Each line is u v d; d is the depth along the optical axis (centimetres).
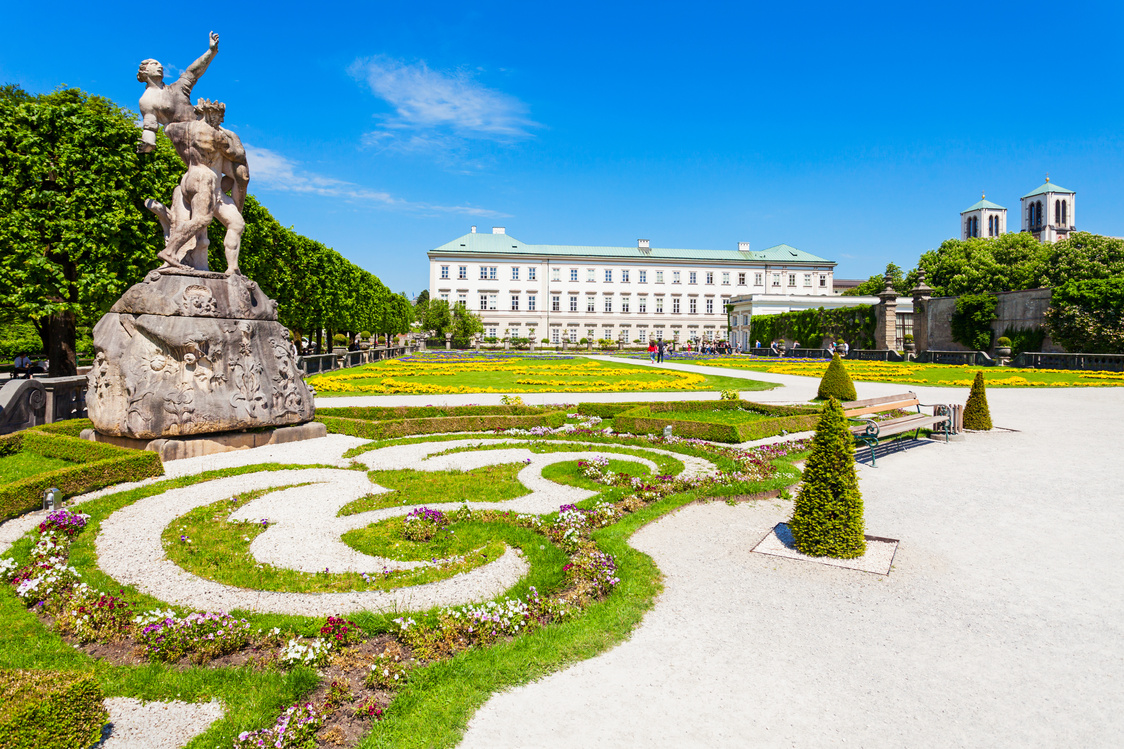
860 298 7306
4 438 1042
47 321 2403
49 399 1330
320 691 415
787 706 409
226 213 1207
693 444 1253
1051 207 10025
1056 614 541
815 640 495
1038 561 665
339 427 1345
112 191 2014
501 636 486
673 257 9862
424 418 1437
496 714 399
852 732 382
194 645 452
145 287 1081
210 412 1099
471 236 9725
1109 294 3666
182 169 2231
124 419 1055
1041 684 434
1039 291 4097
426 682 423
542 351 7625
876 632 509
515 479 971
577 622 510
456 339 7938
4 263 1875
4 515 732
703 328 9819
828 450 677
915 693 424
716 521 800
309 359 3044
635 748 368
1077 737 377
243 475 958
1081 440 1371
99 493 849
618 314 9656
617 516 793
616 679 440
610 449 1201
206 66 1202
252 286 1218
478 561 624
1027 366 4066
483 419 1420
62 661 436
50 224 1914
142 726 372
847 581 612
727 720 395
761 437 1330
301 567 611
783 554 683
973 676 445
